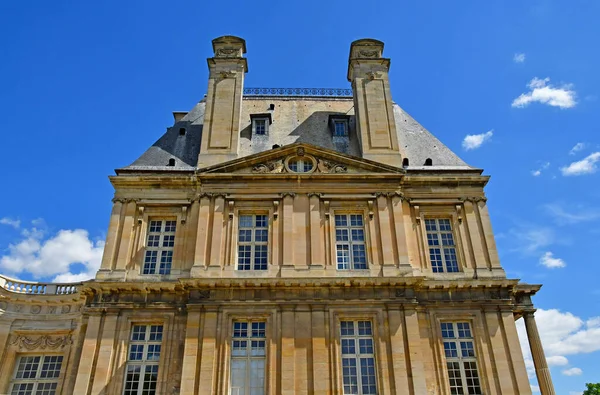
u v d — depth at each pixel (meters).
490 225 27.45
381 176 27.69
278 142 31.09
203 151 29.11
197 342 23.09
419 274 25.95
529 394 22.92
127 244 26.36
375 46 33.50
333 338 23.31
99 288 24.61
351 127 32.34
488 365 23.67
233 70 32.31
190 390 22.05
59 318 28.75
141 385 23.16
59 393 26.64
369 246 26.11
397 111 34.84
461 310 24.84
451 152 31.42
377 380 22.77
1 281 28.58
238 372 22.92
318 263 25.34
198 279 23.91
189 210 27.42
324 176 27.62
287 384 22.22
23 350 28.00
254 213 27.31
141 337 24.31
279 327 23.50
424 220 27.89
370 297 24.17
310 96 36.44
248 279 23.92
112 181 27.77
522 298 26.12
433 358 23.84
